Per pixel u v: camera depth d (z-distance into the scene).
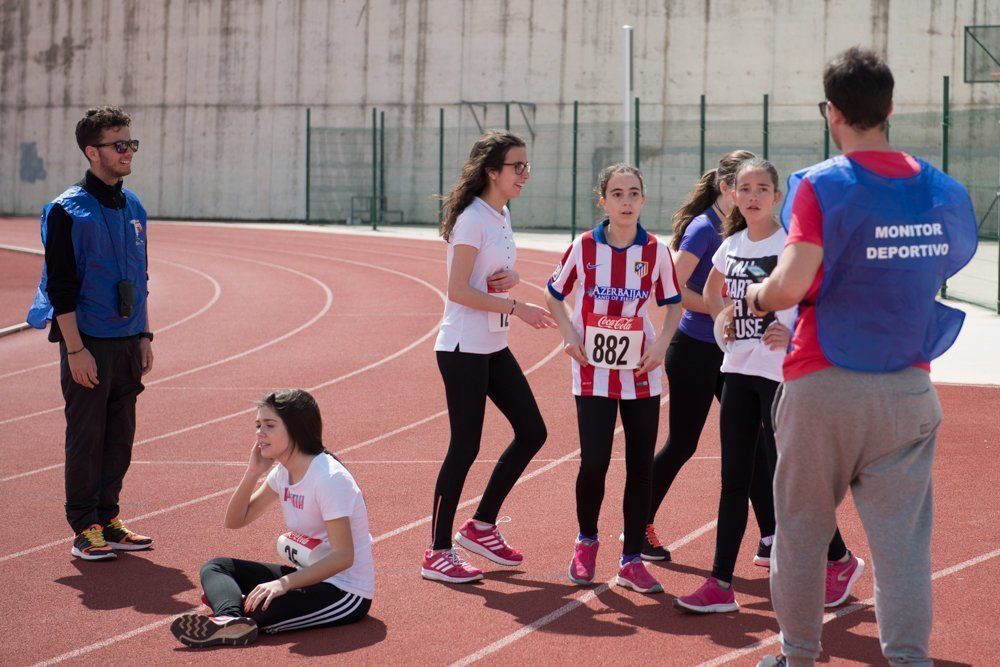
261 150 37.97
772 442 4.43
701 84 33.84
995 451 7.12
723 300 4.64
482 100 35.62
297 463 4.34
